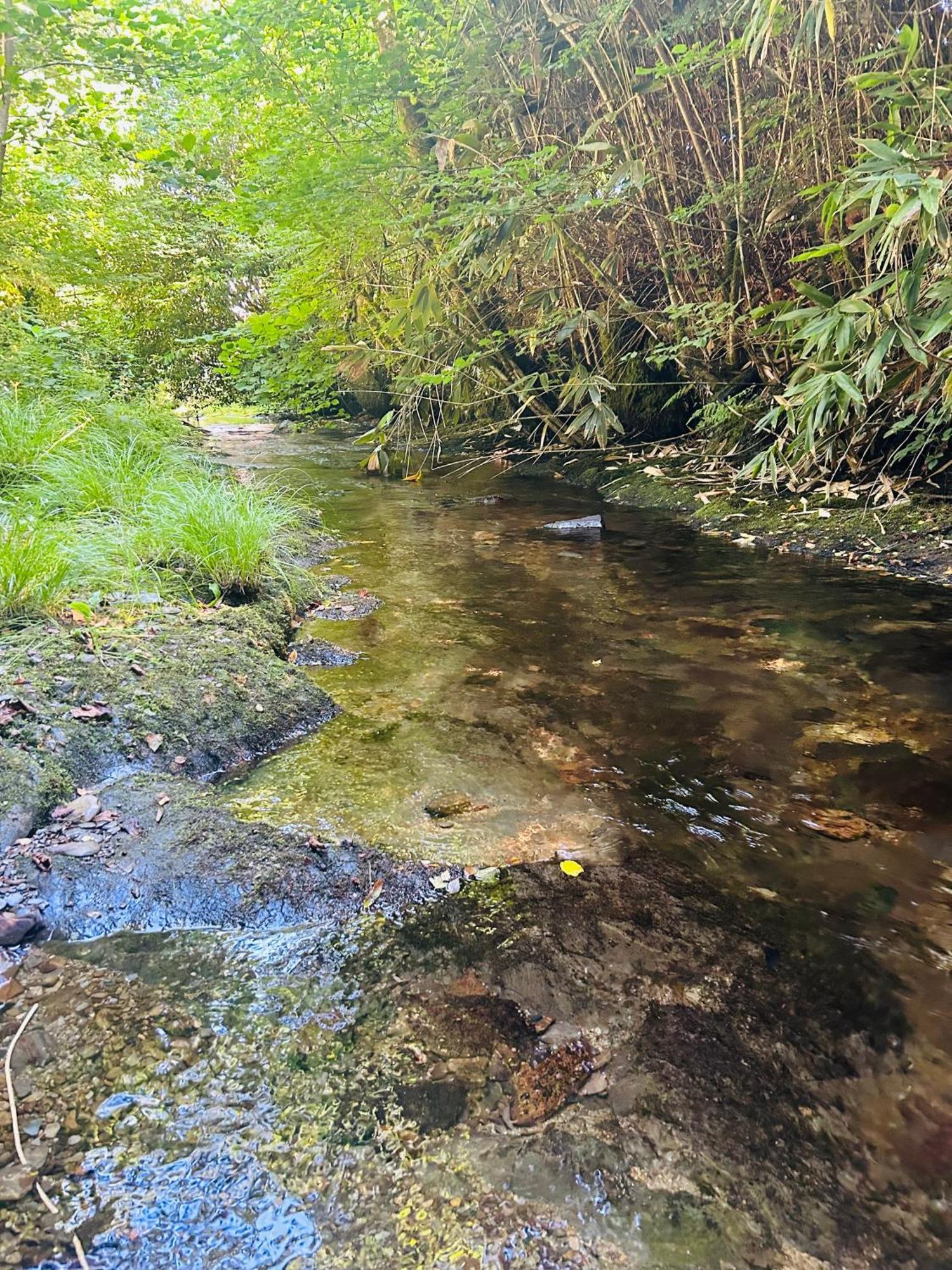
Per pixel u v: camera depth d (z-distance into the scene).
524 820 1.64
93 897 1.37
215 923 1.35
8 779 1.57
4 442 3.60
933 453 3.98
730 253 4.78
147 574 2.81
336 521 4.89
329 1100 1.00
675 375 5.96
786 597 3.16
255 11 5.10
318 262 7.29
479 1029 1.12
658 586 3.36
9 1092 1.00
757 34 3.32
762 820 1.62
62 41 4.31
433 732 2.05
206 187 7.78
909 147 2.79
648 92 4.75
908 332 2.83
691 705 2.18
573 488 5.92
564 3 5.02
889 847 1.52
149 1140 0.94
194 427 9.59
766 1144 0.94
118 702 1.93
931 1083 1.01
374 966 1.25
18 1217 0.84
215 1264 0.80
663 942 1.28
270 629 2.67
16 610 2.28
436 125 5.74
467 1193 0.88
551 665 2.50
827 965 1.22
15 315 5.66
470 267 5.37
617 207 5.27
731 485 4.89
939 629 2.73
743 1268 0.80
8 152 5.86
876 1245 0.82
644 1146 0.94
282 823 1.63
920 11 3.41
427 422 8.45
